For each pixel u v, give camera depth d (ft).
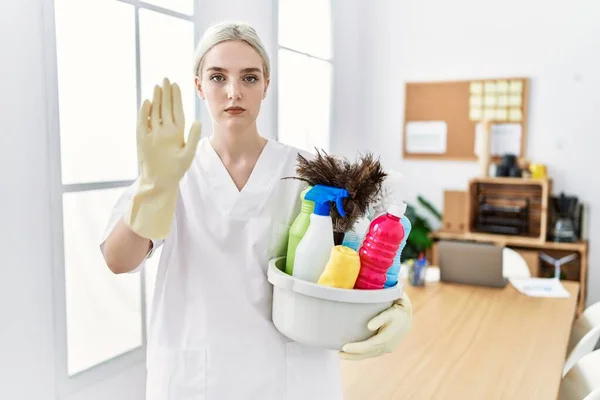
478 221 10.82
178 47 5.92
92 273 5.14
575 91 10.36
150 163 2.53
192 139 2.54
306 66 9.16
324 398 3.34
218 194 3.21
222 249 3.17
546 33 10.45
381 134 11.97
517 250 10.26
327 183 2.90
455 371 4.51
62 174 4.77
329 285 2.71
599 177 10.32
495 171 10.52
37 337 4.50
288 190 3.30
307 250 2.84
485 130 10.56
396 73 11.69
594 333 5.68
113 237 2.69
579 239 10.33
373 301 2.71
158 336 3.20
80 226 4.98
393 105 11.80
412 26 11.46
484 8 10.85
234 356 3.10
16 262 4.27
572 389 5.27
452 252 7.44
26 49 4.23
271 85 7.85
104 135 5.17
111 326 5.39
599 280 10.42
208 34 3.00
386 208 3.15
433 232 10.86
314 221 2.88
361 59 11.86
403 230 2.83
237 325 3.12
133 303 5.64
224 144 3.24
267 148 3.34
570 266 10.48
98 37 5.02
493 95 10.91
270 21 7.72
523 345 5.13
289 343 3.22
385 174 2.97
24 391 4.42
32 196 4.37
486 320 5.89
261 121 7.75
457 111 11.23
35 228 4.42
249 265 3.15
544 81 10.56
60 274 4.67
